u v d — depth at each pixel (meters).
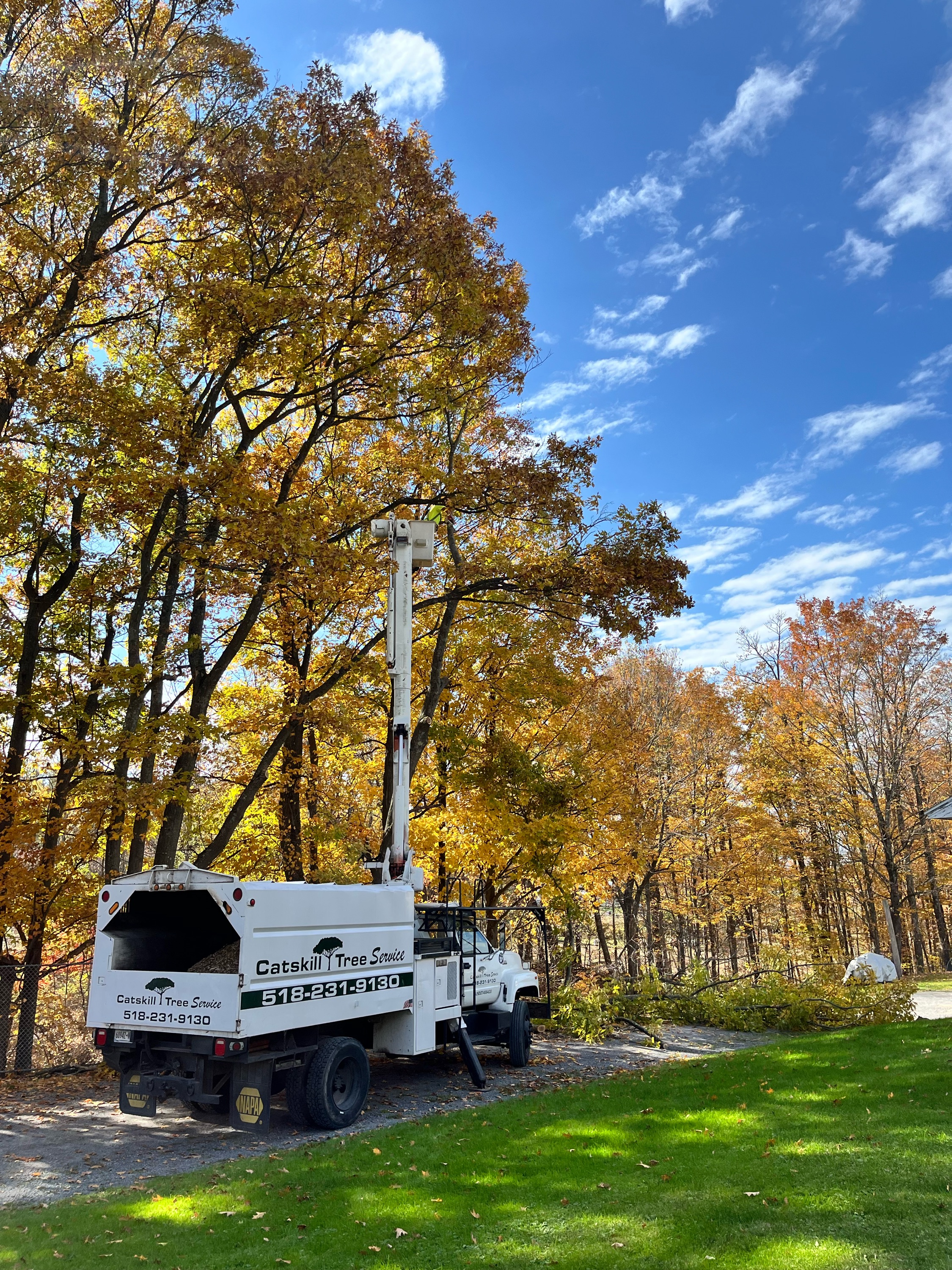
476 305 15.90
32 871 13.23
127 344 17.55
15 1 13.47
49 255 14.02
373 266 15.65
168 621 16.47
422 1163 6.65
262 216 14.29
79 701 15.15
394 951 9.88
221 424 19.64
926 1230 4.35
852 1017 17.20
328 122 14.53
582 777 19.78
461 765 18.70
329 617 18.55
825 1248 4.20
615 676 34.28
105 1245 5.09
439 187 15.85
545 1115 8.33
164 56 15.06
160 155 14.12
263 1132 8.09
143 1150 7.92
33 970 12.87
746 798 33.28
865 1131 6.45
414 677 20.61
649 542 16.75
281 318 13.55
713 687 33.53
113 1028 8.30
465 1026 11.57
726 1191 5.25
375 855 21.09
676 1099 8.63
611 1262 4.29
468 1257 4.55
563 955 19.42
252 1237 5.09
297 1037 8.68
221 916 9.12
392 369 15.87
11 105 12.39
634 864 25.41
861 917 37.50
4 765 15.54
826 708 30.66
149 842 22.16
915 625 30.05
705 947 42.00
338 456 19.55
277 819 20.78
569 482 16.97
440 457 19.56
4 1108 9.80
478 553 19.67
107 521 13.98
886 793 30.23
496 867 19.84
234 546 13.55
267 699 18.75
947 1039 10.89
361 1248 4.79
